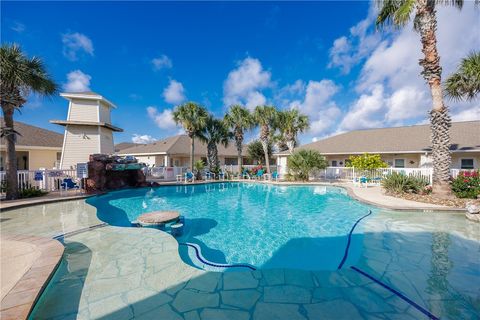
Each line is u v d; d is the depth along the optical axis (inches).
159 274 147.6
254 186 724.0
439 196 375.9
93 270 153.3
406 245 207.3
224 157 1299.2
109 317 107.7
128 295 124.8
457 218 295.3
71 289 131.0
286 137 972.6
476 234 234.7
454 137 697.0
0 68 377.4
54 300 120.7
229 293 126.2
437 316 108.5
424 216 307.0
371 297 123.0
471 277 146.0
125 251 184.5
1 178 458.9
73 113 698.2
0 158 756.0
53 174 529.0
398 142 777.6
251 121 891.4
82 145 705.0
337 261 195.3
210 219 341.7
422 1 372.8
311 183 697.0
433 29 372.2
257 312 109.9
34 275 131.3
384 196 432.8
